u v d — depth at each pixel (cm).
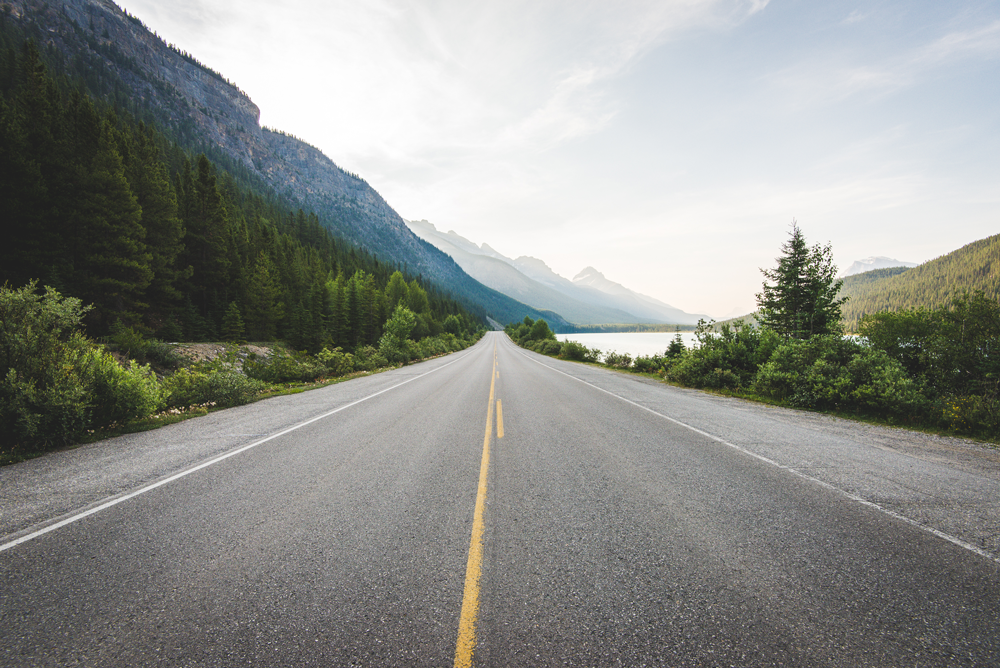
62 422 582
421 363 2742
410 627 208
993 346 811
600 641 198
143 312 2825
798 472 459
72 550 283
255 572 256
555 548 285
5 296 609
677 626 208
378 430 693
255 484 424
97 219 2298
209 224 3800
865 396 820
